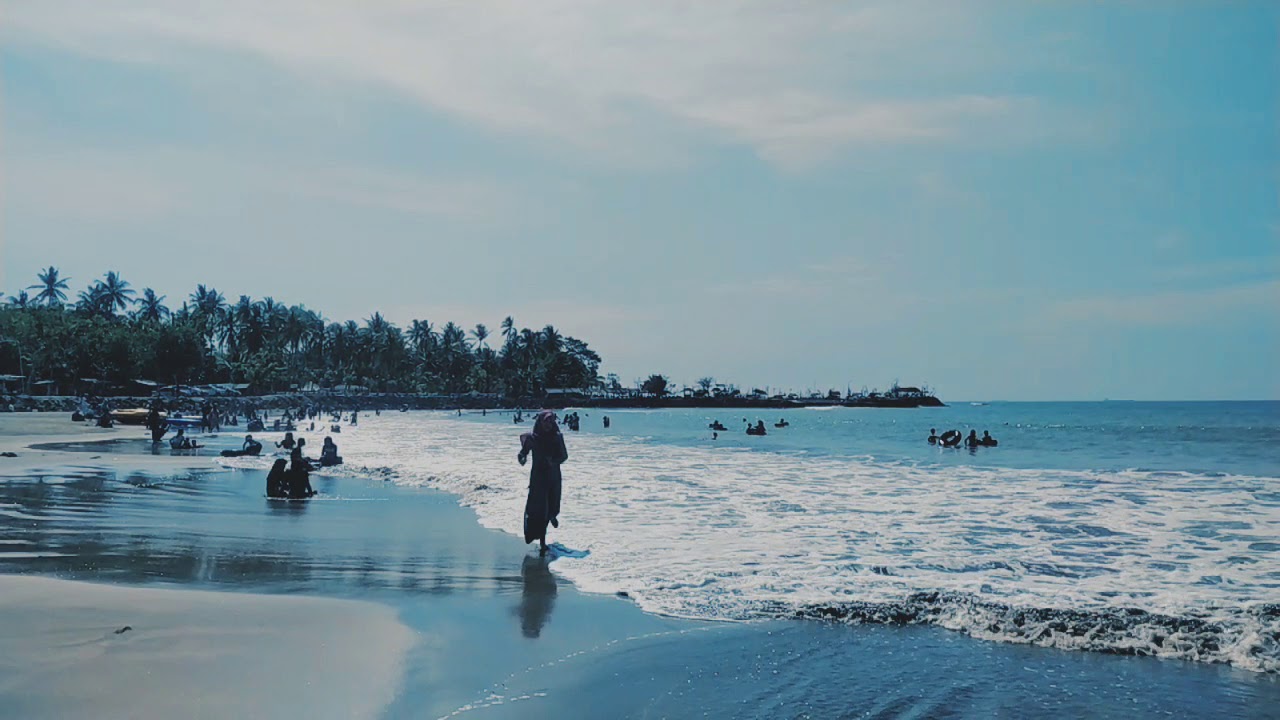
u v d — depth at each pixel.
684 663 7.89
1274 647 8.28
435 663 7.69
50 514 16.86
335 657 7.68
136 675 6.95
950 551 13.43
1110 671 7.80
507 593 10.61
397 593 10.45
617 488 23.05
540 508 13.54
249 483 23.75
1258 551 13.38
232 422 74.75
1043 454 41.94
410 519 17.27
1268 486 23.30
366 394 170.00
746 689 7.23
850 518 17.14
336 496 21.48
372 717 6.34
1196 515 17.45
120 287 142.88
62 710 6.14
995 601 9.87
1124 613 9.30
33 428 56.25
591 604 10.09
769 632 8.98
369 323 182.62
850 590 10.73
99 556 12.39
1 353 106.00
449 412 166.25
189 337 119.81
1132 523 16.33
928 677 7.58
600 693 7.05
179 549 13.23
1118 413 189.88
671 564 12.46
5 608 8.91
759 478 26.17
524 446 13.72
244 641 8.03
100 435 50.12
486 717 6.46
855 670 7.75
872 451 44.56
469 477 25.77
